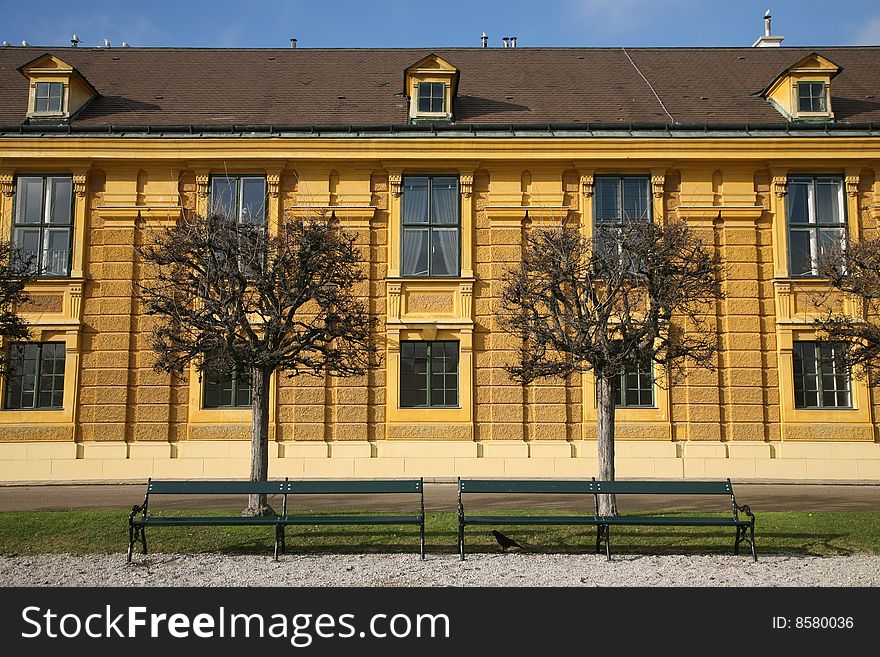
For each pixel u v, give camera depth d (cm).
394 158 2314
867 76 2736
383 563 1207
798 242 2338
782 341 2292
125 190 2333
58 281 2294
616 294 1634
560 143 2303
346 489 1295
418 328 2294
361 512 1592
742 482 2197
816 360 2311
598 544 1279
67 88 2422
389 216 2341
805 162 2323
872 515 1534
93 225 2334
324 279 1608
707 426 2273
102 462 2242
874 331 1683
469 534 1375
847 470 2247
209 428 2269
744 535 1284
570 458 2252
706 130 2344
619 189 2356
